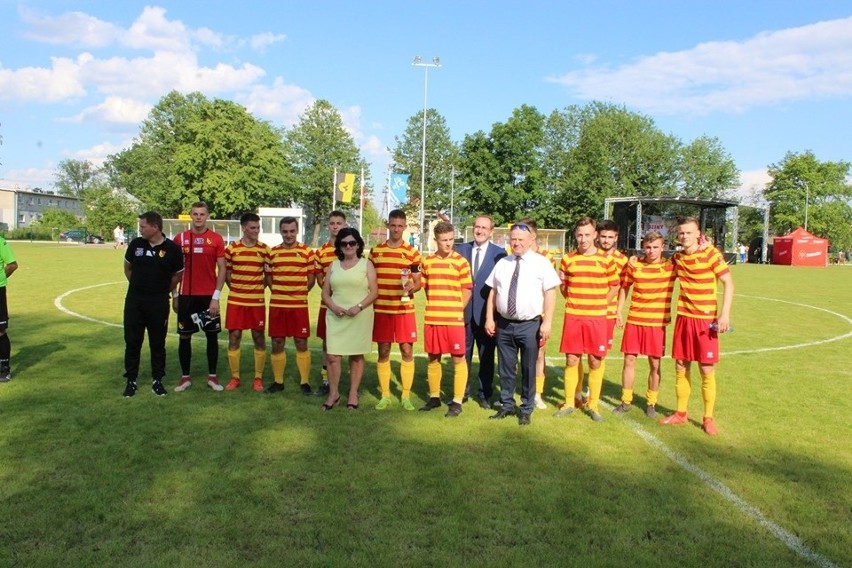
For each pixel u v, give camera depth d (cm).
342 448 489
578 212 5650
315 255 704
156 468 438
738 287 2230
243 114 5128
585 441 522
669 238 3806
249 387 688
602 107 6719
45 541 336
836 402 660
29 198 9638
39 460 448
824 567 327
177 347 913
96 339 929
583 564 323
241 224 671
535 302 559
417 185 6675
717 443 524
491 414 602
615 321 665
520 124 5284
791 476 451
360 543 339
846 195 6912
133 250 623
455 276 603
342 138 6650
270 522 361
